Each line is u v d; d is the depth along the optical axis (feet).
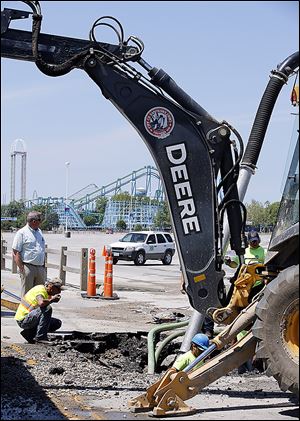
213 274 24.18
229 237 25.13
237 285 23.63
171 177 24.43
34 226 36.55
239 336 24.06
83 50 24.82
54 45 24.81
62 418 20.85
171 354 32.50
